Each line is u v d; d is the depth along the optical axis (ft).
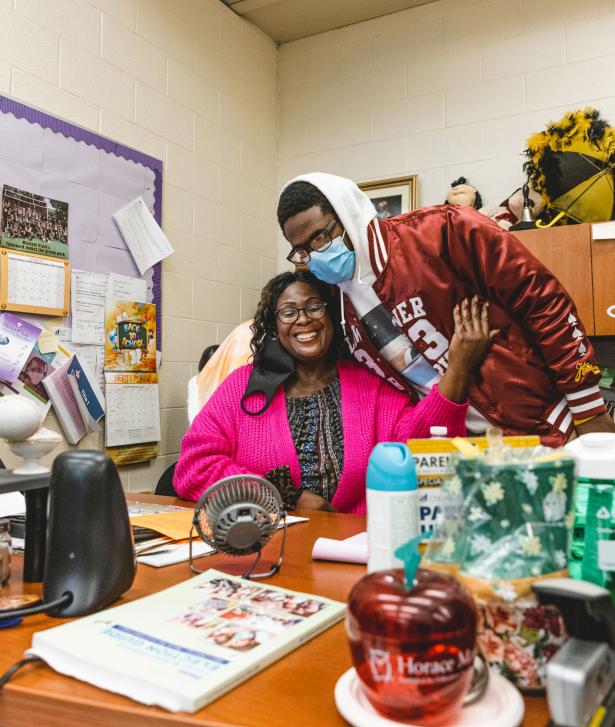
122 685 1.73
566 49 9.29
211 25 10.11
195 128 9.73
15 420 2.76
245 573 2.84
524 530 1.66
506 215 8.95
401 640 1.43
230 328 10.49
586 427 4.61
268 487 2.96
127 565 2.43
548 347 4.55
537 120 9.47
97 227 7.91
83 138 7.73
